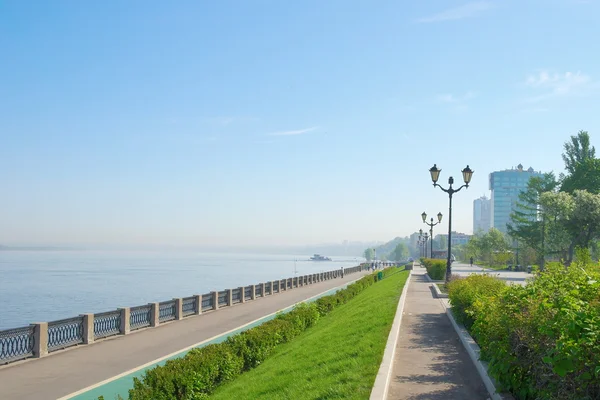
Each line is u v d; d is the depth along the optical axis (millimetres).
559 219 55938
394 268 83375
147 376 10266
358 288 39250
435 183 29750
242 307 32156
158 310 23656
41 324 16203
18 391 12250
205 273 129250
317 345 14727
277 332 17031
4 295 60469
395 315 17438
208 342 19281
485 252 101000
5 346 15016
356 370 10031
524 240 71625
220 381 12562
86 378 13555
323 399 8633
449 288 19234
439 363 11109
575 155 71875
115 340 19500
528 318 7215
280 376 11656
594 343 5570
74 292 65750
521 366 7266
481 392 8805
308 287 53156
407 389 9078
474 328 10531
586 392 5684
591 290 6789
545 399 6309
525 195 72062
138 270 138750
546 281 7992
